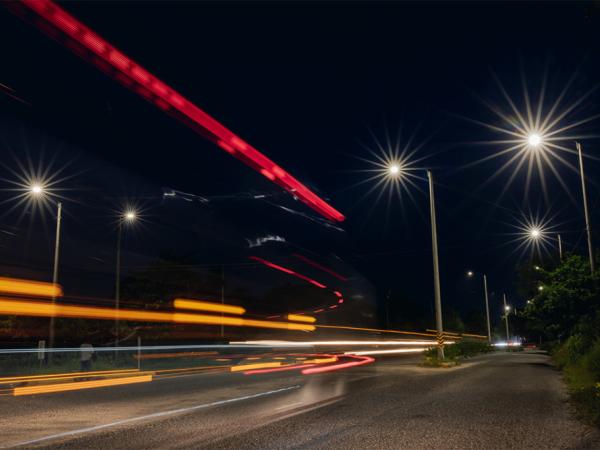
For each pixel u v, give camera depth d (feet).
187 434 31.09
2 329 92.58
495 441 27.96
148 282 127.03
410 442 27.89
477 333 378.12
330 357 126.00
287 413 38.45
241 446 27.58
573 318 90.33
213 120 87.76
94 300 115.55
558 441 27.91
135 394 52.26
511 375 70.49
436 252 95.86
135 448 27.53
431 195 97.40
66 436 30.89
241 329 153.48
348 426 32.71
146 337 120.88
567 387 53.88
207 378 69.92
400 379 65.10
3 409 42.34
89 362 76.84
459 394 48.55
